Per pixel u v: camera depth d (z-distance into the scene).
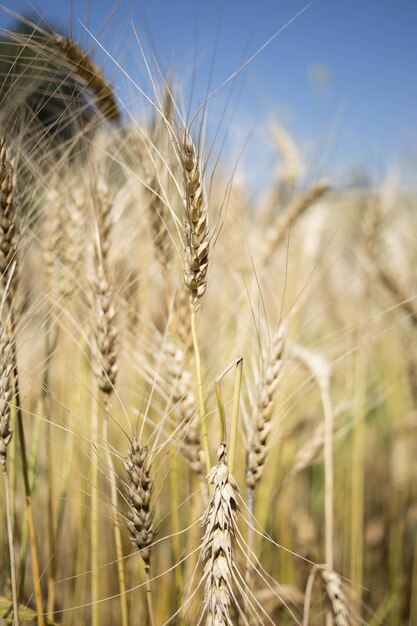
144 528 0.43
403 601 0.84
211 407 0.59
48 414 0.60
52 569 0.54
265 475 0.70
